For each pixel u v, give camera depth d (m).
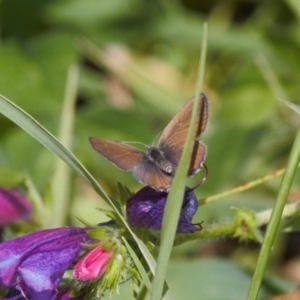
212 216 0.58
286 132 0.63
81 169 0.47
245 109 0.66
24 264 0.47
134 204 0.47
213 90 0.70
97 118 0.63
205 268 0.55
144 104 0.68
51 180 0.55
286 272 0.60
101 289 0.47
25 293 0.48
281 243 0.60
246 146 0.61
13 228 0.54
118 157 0.46
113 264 0.47
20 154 0.60
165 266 0.46
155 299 0.46
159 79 0.70
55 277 0.47
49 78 0.66
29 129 0.47
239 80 0.67
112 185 0.60
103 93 0.69
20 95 0.65
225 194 0.52
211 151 0.61
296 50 0.68
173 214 0.46
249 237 0.51
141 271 0.47
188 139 0.45
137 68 0.70
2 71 0.65
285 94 0.66
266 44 0.69
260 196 0.60
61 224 0.54
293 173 0.47
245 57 0.69
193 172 0.46
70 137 0.57
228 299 0.55
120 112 0.64
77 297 0.48
